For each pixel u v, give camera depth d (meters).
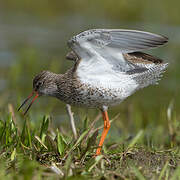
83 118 13.39
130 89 11.61
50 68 20.05
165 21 28.45
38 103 17.45
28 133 10.64
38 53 23.48
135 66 11.47
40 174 8.45
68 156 9.81
